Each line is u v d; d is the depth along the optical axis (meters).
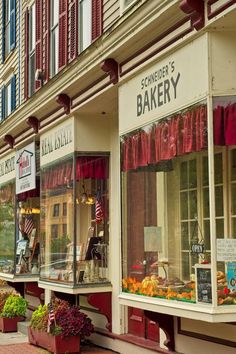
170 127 8.21
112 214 11.73
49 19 14.32
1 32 19.80
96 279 11.64
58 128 12.84
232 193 7.83
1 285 19.64
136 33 8.75
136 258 9.24
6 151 17.06
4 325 14.42
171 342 9.27
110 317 11.55
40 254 13.80
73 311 11.47
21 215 15.85
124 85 9.66
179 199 8.68
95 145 11.98
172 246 8.66
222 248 7.24
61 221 12.51
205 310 7.23
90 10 11.94
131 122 9.36
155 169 9.03
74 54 12.45
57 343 11.14
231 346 8.02
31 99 13.55
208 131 7.29
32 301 15.99
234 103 7.33
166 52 8.28
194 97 7.63
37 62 15.02
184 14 7.80
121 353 10.93
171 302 8.12
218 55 7.36
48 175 13.43
